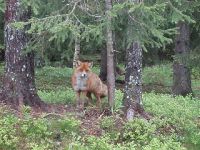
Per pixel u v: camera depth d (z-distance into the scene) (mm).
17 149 9195
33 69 11336
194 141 10539
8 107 10688
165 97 16281
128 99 11469
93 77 12031
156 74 28453
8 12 10844
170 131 10961
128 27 10180
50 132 9719
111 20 10398
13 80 10969
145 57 27500
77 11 11602
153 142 9773
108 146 9391
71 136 9828
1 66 26578
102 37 10250
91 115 11055
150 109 12570
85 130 10148
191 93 18844
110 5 10562
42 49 11477
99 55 32312
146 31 10422
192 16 16547
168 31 10008
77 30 9797
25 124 9836
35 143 9383
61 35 9828
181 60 17719
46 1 12922
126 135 10148
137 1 9992
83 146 9336
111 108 11141
